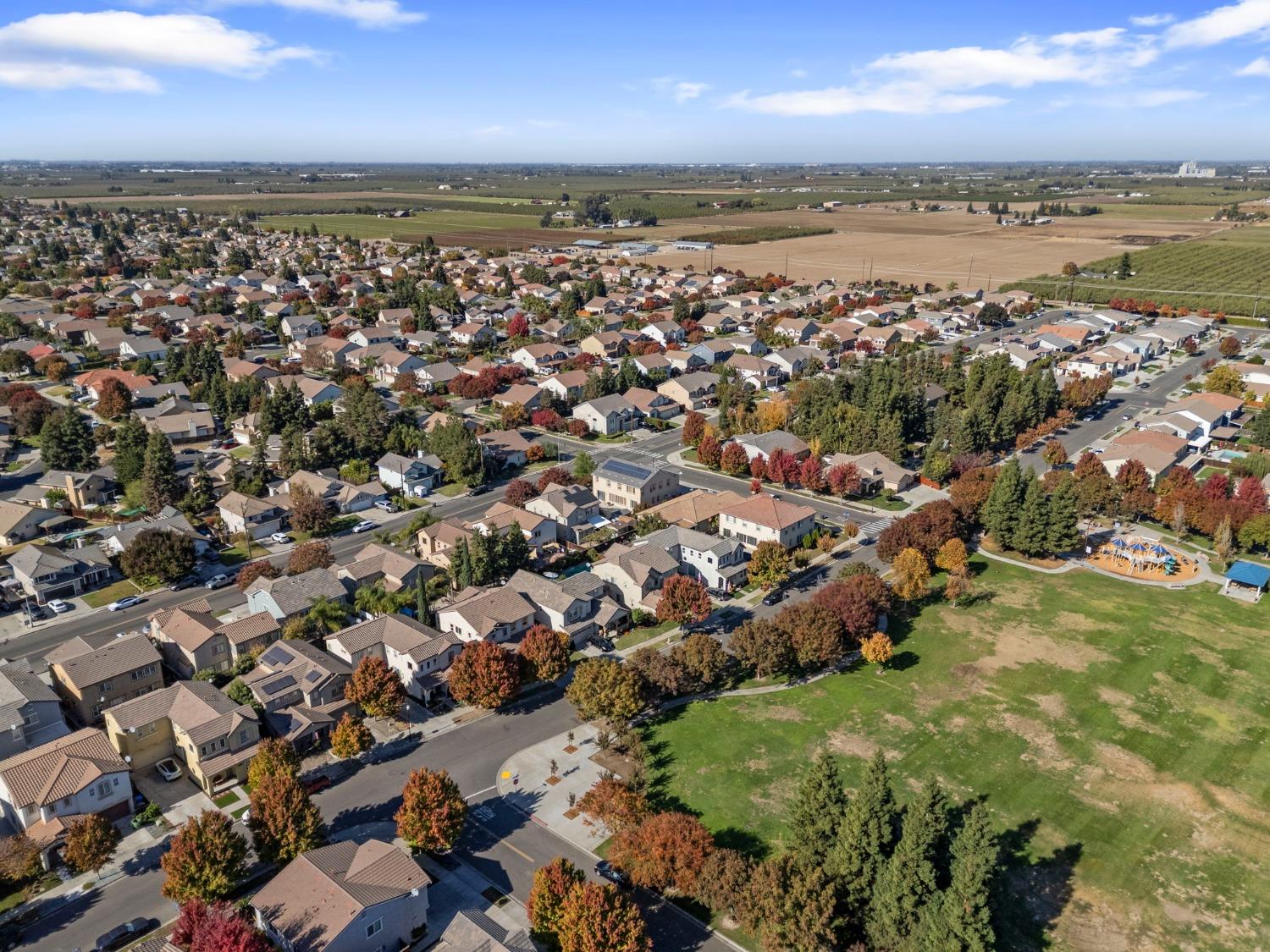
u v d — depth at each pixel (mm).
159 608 102000
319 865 57875
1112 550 119125
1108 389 187125
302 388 178375
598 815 66688
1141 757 77688
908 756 77688
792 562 109125
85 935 58094
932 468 143000
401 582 103312
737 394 181500
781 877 56719
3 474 143625
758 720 83125
